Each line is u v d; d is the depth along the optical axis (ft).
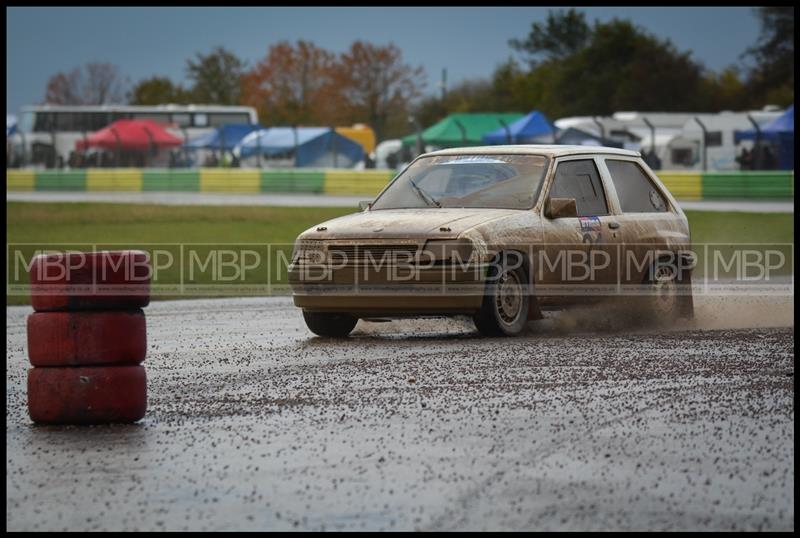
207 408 63.82
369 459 50.31
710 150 454.81
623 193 104.32
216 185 457.68
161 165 523.29
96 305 60.95
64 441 56.13
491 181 98.53
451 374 72.74
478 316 90.79
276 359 82.58
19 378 78.02
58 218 268.62
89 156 518.37
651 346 84.84
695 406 61.31
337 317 97.04
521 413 59.93
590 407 61.31
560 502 43.11
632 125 482.28
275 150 498.28
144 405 60.90
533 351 82.58
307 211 295.07
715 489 44.86
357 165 500.74
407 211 96.22
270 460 50.60
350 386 69.36
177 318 114.11
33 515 42.78
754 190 365.20
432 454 51.01
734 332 94.32
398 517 41.45
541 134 452.76
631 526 40.16
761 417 58.34
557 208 95.09
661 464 48.73
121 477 48.32
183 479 47.70
